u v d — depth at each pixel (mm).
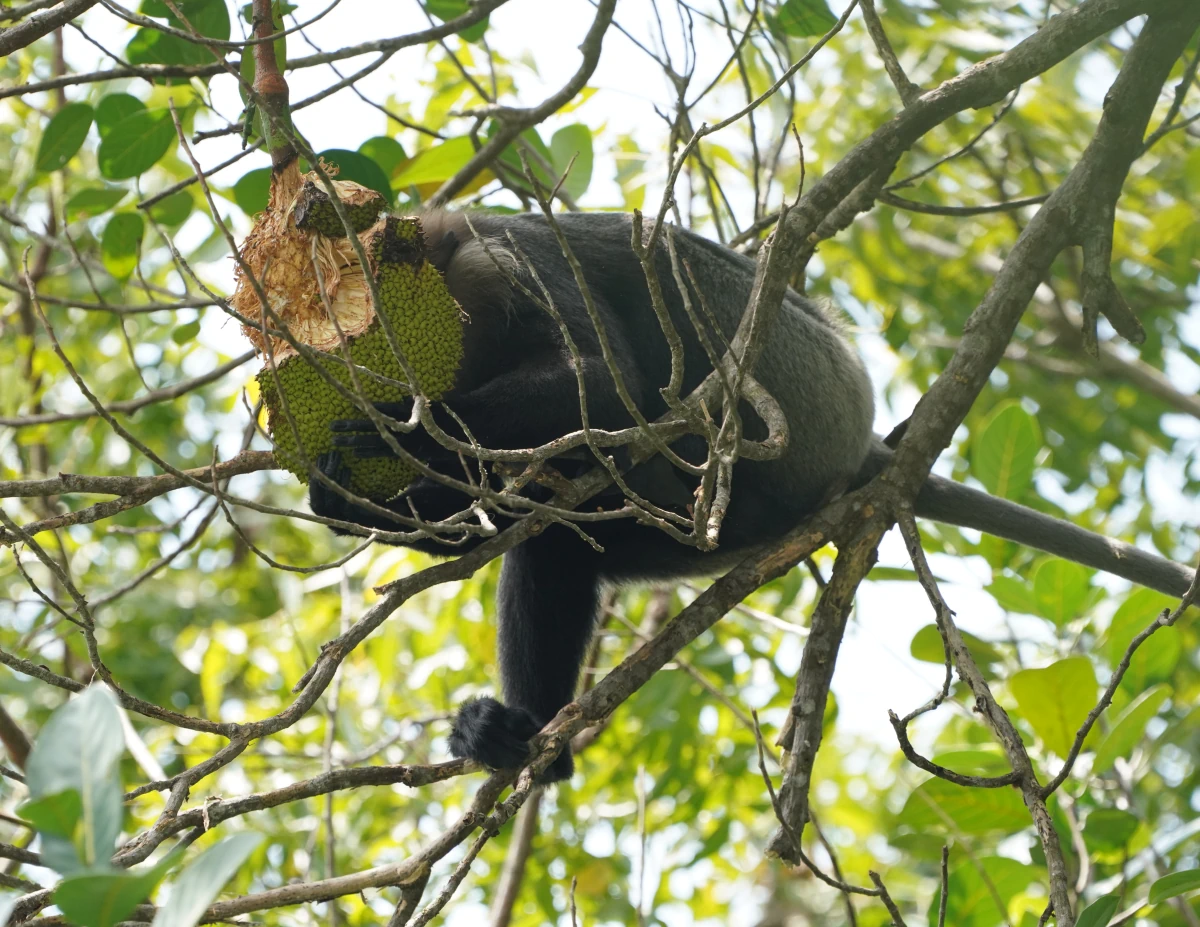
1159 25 5777
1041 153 11062
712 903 12992
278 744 10070
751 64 10602
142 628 12727
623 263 6934
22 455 10719
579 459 5898
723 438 4324
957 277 12289
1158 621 4496
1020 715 6992
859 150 5441
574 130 8312
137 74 5621
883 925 8625
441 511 5996
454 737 6340
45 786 2908
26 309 10047
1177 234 10672
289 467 4695
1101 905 4496
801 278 7578
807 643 5398
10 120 10867
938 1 9773
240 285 4711
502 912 8445
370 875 4648
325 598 11258
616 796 11062
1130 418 13141
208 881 2803
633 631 8031
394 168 7723
